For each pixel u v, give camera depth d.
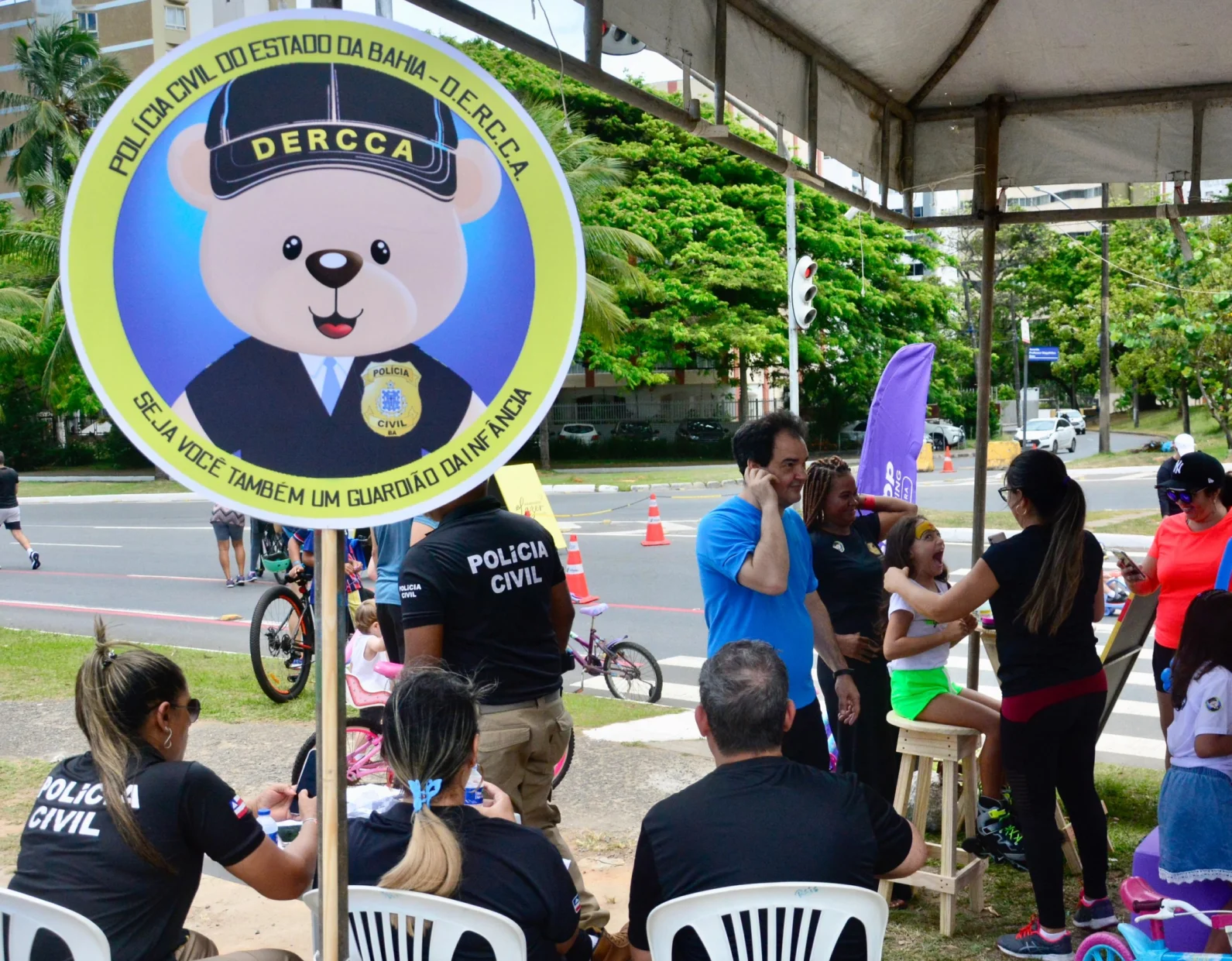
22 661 9.04
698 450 41.09
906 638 4.18
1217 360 23.08
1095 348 43.91
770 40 4.73
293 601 8.02
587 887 4.55
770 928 2.34
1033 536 3.74
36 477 42.06
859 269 34.28
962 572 13.73
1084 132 5.79
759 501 3.70
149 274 1.96
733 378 39.75
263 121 2.01
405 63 2.06
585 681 9.14
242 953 2.75
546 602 3.62
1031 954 3.81
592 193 26.50
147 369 1.96
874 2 4.63
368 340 2.04
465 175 2.09
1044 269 47.78
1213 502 4.80
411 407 2.06
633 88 3.90
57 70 36.41
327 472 2.03
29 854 2.52
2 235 31.38
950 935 4.09
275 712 7.48
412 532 4.99
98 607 12.82
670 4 4.08
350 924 2.43
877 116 5.76
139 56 53.56
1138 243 29.41
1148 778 5.93
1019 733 3.76
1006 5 4.92
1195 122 5.54
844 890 2.30
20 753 6.45
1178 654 3.54
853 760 4.57
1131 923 3.43
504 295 2.11
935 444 43.84
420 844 2.38
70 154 34.69
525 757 3.54
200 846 2.50
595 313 26.69
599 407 43.84
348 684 6.00
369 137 2.04
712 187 32.81
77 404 37.75
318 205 2.03
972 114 5.86
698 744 6.75
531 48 3.49
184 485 1.97
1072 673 3.74
